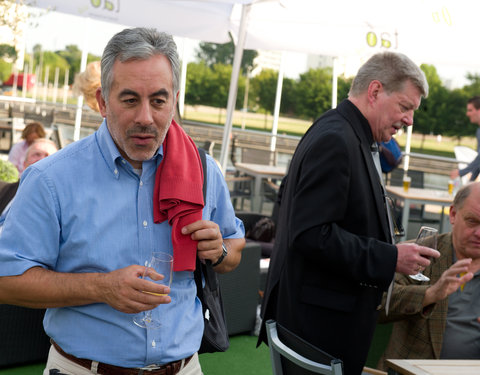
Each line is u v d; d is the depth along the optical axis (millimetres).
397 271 2307
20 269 1442
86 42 10977
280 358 1935
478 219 2600
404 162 10117
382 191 2479
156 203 1586
